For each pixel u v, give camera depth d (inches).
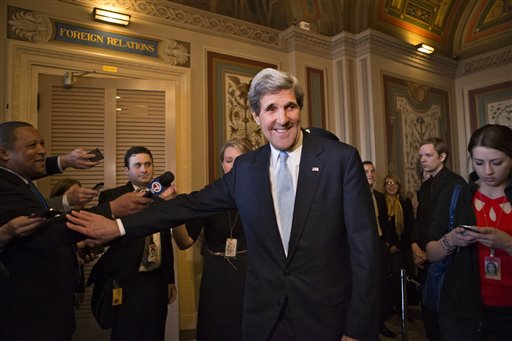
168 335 131.1
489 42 230.1
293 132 51.1
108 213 58.6
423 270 102.8
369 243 47.1
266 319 50.3
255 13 177.6
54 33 129.9
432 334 94.1
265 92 50.6
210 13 161.0
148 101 143.4
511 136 60.3
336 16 201.6
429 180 109.4
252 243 53.7
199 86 155.9
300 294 48.9
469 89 236.8
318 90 189.5
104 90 135.9
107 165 134.6
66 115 130.3
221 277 83.3
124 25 141.1
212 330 81.6
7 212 57.7
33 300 59.4
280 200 52.3
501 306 59.9
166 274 89.0
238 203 54.6
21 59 123.7
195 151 152.3
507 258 59.7
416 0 222.2
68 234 56.1
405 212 165.0
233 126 162.9
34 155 66.3
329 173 49.7
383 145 196.1
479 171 62.2
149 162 95.7
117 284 80.4
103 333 123.7
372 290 46.2
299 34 182.7
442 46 240.4
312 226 49.2
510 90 219.8
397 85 208.2
